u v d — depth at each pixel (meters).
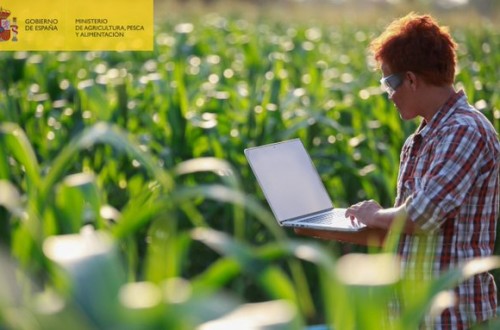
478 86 8.97
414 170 3.36
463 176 3.18
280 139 6.88
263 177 3.75
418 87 3.28
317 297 5.91
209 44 15.30
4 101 6.86
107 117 6.44
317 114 7.12
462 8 29.88
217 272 1.73
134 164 6.16
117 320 1.35
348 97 9.18
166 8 27.02
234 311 1.41
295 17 29.36
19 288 1.88
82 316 1.36
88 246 1.42
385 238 3.41
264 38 17.27
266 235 6.26
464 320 3.23
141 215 1.96
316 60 14.11
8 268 1.90
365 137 7.11
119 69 11.07
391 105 7.51
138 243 5.52
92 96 6.41
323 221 3.65
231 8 30.44
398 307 2.81
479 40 17.05
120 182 6.19
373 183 6.89
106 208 2.62
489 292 3.34
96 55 12.66
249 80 11.63
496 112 7.44
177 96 6.70
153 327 1.36
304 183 3.87
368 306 1.71
